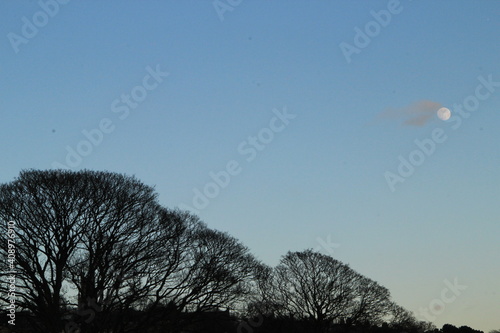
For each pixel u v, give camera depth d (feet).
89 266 158.51
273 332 231.91
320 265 255.29
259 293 239.30
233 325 199.41
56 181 161.58
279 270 254.68
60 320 155.02
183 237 178.81
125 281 165.78
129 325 173.68
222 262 183.42
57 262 156.97
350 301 254.47
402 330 268.41
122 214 164.55
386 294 263.08
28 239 157.38
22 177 162.50
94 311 156.76
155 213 172.04
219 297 181.06
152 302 173.68
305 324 246.06
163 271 170.50
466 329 354.74
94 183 163.43
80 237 159.84
